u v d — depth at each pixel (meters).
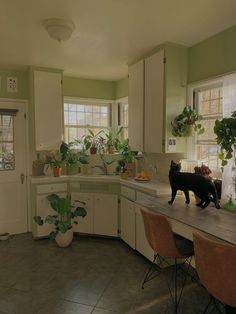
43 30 2.49
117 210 3.61
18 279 2.66
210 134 2.89
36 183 3.62
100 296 2.36
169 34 2.63
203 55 2.81
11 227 3.97
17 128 3.95
